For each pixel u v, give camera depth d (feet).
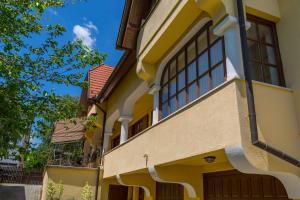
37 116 22.03
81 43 25.52
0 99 19.08
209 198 25.73
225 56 20.06
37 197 55.88
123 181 34.68
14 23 21.35
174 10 24.04
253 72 18.81
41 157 24.44
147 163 26.58
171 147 22.38
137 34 34.96
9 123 18.85
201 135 18.56
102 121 50.31
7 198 54.03
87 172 43.39
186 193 29.50
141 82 35.19
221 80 20.34
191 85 24.36
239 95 15.93
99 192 42.55
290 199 18.04
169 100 27.96
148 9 35.63
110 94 48.26
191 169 26.30
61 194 40.60
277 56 19.75
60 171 42.22
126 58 37.27
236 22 18.16
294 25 19.06
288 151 16.05
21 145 21.44
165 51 28.71
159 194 36.14
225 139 16.20
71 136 59.41
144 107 47.19
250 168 14.64
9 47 21.58
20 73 22.47
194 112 19.72
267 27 20.53
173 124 22.52
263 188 20.36
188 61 25.40
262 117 16.07
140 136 29.35
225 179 24.22
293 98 17.76
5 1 21.01
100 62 26.25
